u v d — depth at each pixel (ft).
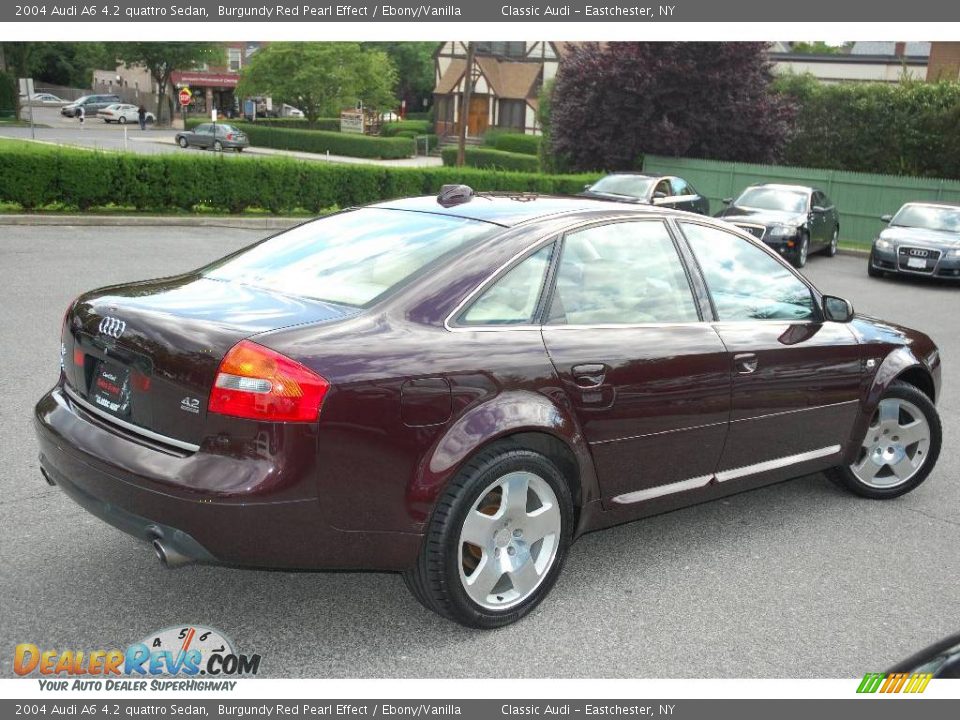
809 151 103.14
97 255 42.34
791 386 14.67
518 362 11.33
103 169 57.82
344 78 193.98
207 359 9.95
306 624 11.68
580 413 11.90
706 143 95.61
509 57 221.46
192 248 47.93
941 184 82.53
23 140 127.13
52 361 22.76
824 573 13.85
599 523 12.76
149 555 13.12
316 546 10.21
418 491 10.55
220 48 230.68
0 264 37.40
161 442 10.32
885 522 16.08
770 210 61.77
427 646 11.28
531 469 11.47
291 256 12.89
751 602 12.80
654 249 13.57
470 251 11.81
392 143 176.65
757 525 15.72
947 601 13.10
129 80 268.82
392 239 12.59
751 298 14.65
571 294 12.35
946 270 54.29
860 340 15.99
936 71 125.08
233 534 9.79
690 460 13.53
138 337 10.60
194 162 61.62
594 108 95.55
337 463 10.03
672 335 13.10
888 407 16.76
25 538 13.37
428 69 305.53
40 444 11.69
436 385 10.60
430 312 11.09
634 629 11.91
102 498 10.48
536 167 154.40
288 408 9.74
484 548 11.28
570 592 12.89
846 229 88.07
